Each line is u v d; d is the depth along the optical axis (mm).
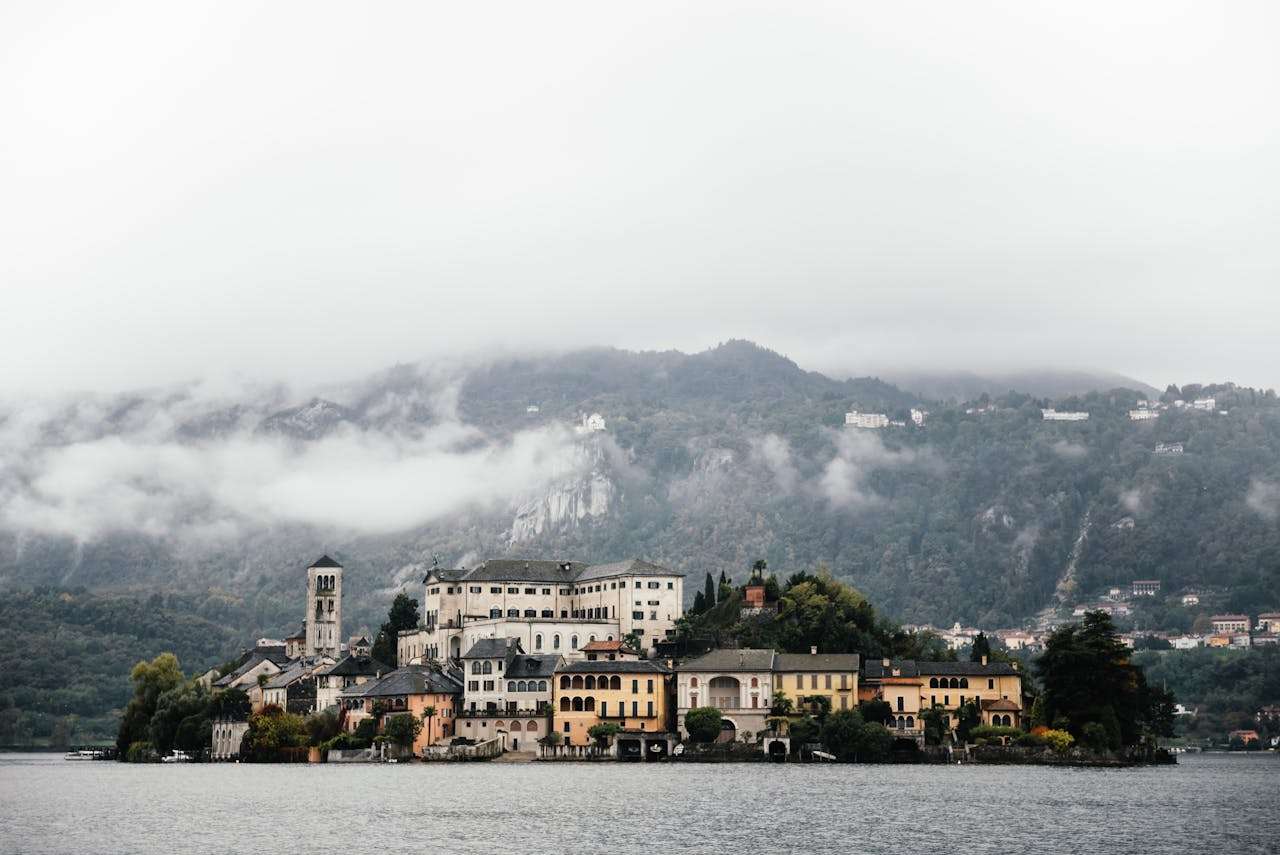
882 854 183250
